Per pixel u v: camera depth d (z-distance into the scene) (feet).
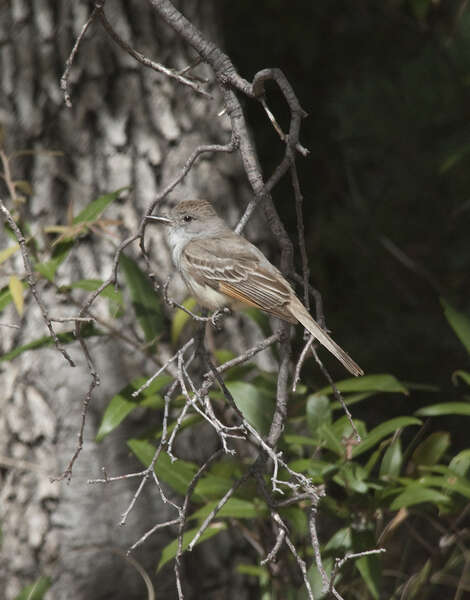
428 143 43.04
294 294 29.43
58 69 33.96
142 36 34.42
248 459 32.99
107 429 27.04
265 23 53.93
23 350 28.68
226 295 29.94
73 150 33.94
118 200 34.04
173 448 33.24
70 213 28.50
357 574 29.50
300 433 32.22
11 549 34.06
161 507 33.86
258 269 29.68
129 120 34.30
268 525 29.55
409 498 25.14
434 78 41.55
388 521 32.89
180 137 34.83
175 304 22.06
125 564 33.58
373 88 42.52
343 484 26.55
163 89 34.63
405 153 43.65
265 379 30.94
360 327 47.21
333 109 44.14
